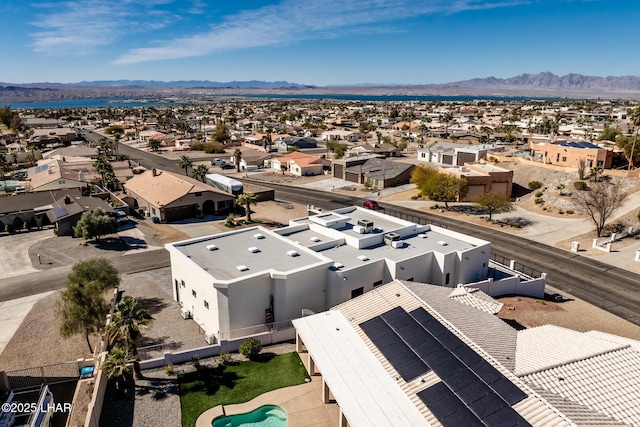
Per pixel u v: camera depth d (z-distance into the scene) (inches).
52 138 6003.9
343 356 1015.6
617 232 2368.4
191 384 1095.6
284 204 3129.9
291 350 1250.0
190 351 1187.3
